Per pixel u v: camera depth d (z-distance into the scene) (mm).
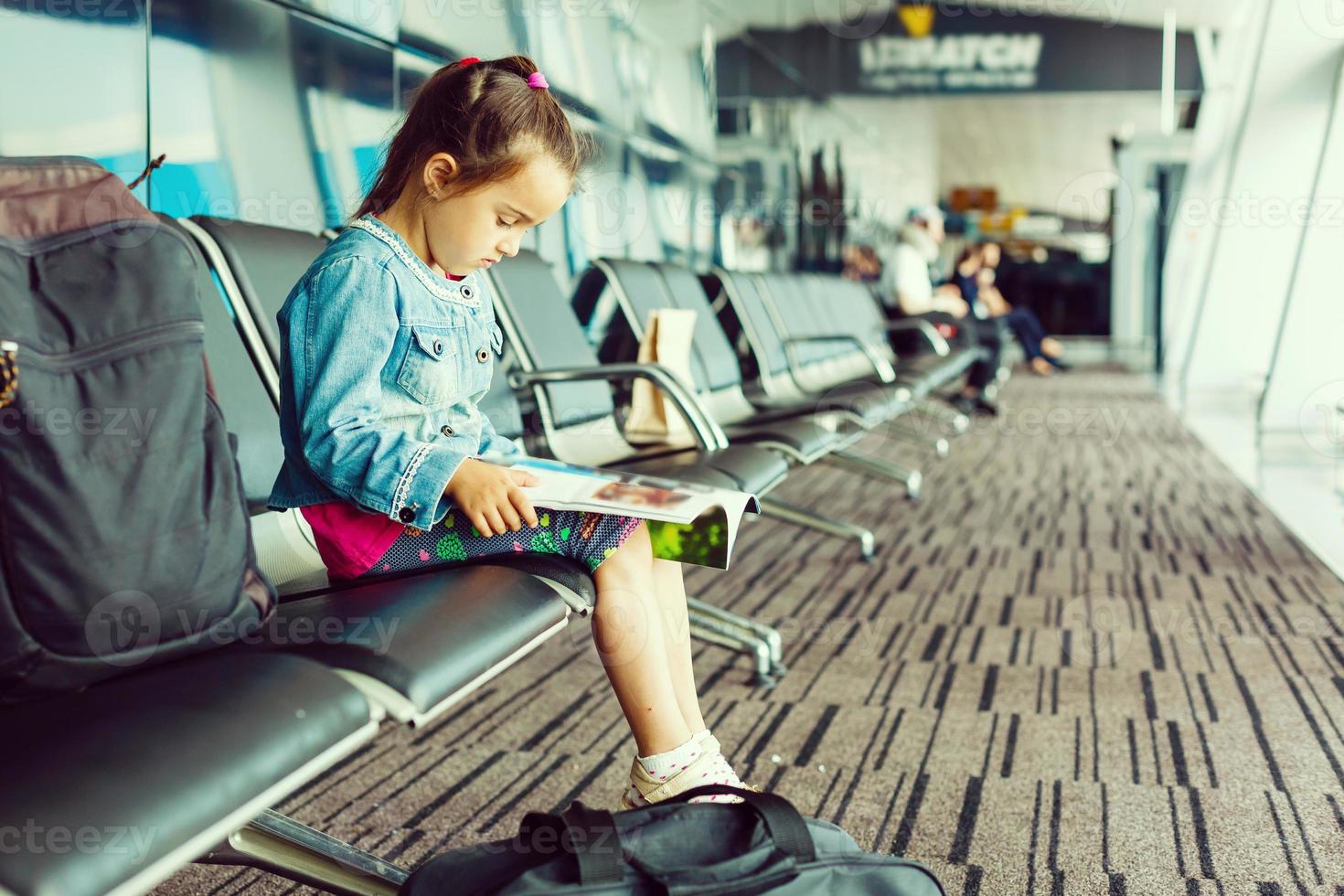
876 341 5633
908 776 1664
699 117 4883
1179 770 1679
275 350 1573
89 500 854
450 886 882
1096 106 9680
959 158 11680
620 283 2967
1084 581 2818
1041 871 1372
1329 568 2900
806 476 4535
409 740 1818
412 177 1189
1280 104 5852
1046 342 9680
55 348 877
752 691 2043
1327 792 1592
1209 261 7066
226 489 973
